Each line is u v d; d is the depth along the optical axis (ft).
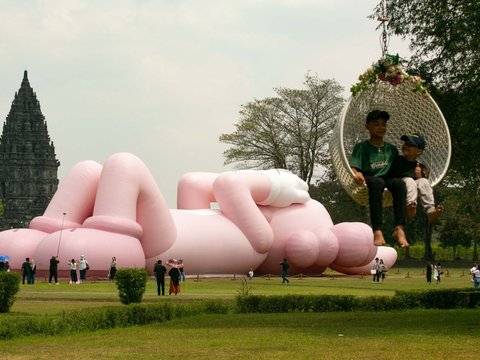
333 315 69.87
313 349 42.78
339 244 150.61
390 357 39.01
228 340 48.67
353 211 232.73
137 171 132.05
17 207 437.17
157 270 97.25
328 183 234.58
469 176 76.18
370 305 78.02
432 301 80.94
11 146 444.14
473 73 68.59
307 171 225.97
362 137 40.27
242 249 143.43
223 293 100.27
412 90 38.99
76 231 128.16
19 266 131.13
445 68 71.51
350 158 36.63
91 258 125.29
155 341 48.85
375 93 40.22
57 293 97.30
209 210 147.84
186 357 40.37
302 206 154.40
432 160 39.52
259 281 134.31
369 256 151.43
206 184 151.94
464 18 69.05
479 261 275.39
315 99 221.87
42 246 128.36
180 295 96.07
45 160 448.65
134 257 128.67
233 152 222.89
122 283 81.25
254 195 149.59
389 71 38.78
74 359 40.14
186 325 61.05
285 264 133.18
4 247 132.77
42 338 51.26
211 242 140.26
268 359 38.88
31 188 442.91
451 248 301.63
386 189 36.63
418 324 58.75
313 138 221.66
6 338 50.65
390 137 40.91
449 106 71.20
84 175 138.00
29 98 453.58
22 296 91.97
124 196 130.11
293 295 77.51
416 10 72.54
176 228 137.80
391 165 36.60
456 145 71.61
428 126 39.81
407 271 198.70
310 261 147.13
